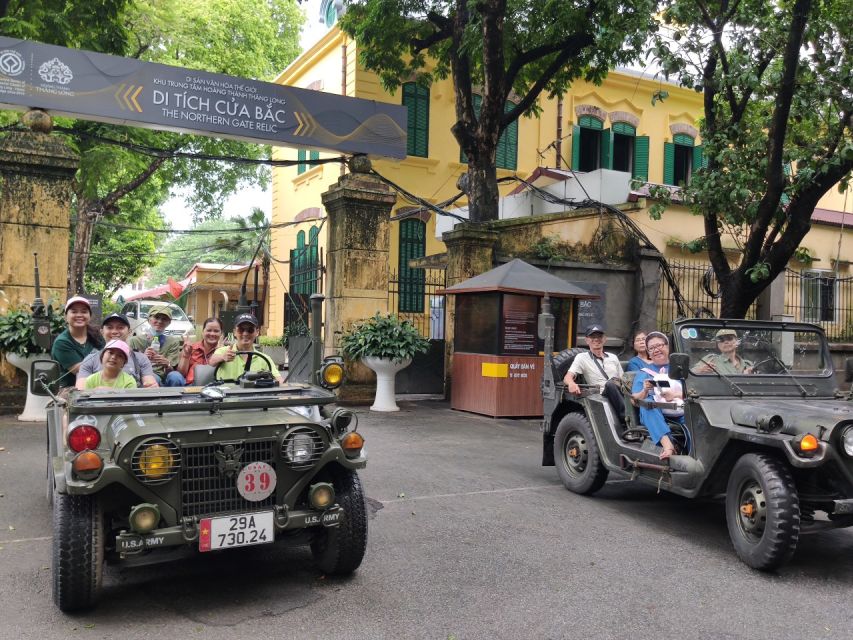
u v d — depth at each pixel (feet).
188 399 13.96
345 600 13.84
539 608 13.76
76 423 12.44
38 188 32.65
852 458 15.30
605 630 12.92
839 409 17.04
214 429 13.00
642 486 24.35
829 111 34.60
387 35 50.67
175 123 34.78
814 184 33.14
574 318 38.17
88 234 67.00
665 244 48.75
